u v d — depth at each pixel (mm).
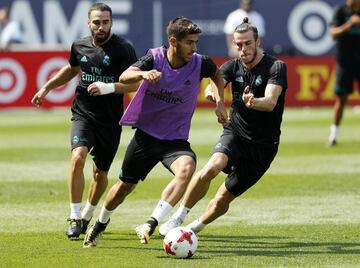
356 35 52812
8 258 25203
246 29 26500
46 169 44906
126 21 84500
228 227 30266
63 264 24328
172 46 25734
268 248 26656
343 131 62094
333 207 33938
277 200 35656
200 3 84312
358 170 43719
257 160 27031
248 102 25641
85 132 28594
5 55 75812
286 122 68750
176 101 26219
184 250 24969
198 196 26500
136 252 26031
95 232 26938
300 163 46438
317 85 80250
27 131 63750
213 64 26531
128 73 25406
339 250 26203
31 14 83938
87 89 28250
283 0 85625
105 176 29625
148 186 39656
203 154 49656
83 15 84500
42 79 76438
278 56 80750
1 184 40125
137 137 26469
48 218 32094
